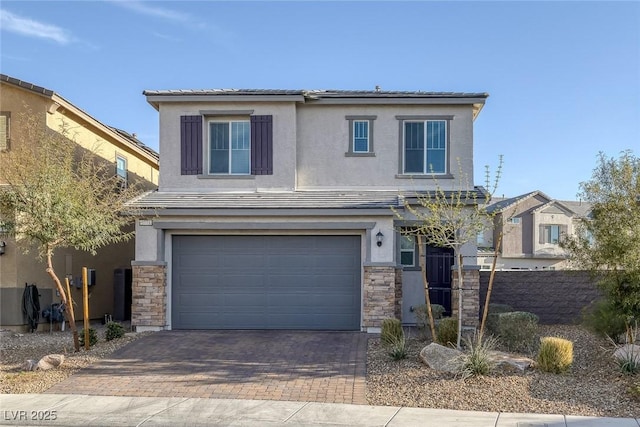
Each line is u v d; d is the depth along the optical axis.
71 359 11.41
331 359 11.39
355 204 14.66
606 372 10.05
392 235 14.41
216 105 16.45
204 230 14.78
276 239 14.94
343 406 8.61
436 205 12.30
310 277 14.83
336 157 16.66
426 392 9.18
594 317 12.23
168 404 8.73
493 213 11.87
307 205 14.57
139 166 22.77
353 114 16.69
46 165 11.77
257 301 14.87
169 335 13.82
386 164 16.56
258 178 16.41
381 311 14.21
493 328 13.52
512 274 16.77
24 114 15.23
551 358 10.01
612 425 7.70
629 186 11.29
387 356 11.37
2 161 13.61
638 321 11.38
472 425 7.72
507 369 10.10
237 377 10.21
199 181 16.42
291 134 16.41
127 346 12.57
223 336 13.70
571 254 12.37
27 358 11.76
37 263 16.00
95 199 13.10
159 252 14.66
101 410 8.45
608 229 11.23
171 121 16.52
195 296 14.90
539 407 8.48
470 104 16.45
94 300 18.44
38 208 11.45
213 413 8.29
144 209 14.42
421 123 16.64
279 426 7.77
